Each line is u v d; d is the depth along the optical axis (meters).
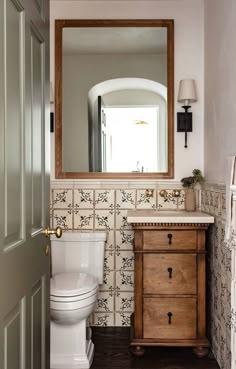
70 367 2.20
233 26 1.93
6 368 1.00
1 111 0.95
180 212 2.64
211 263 2.45
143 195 2.82
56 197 2.83
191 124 2.79
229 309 1.96
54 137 2.82
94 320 2.83
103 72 2.83
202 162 2.79
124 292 2.82
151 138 2.82
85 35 2.83
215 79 2.38
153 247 2.32
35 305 1.32
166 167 2.81
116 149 2.83
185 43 2.80
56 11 2.82
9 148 1.02
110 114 2.83
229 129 2.02
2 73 0.96
